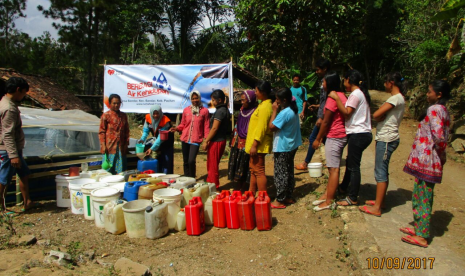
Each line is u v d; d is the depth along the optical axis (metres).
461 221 4.05
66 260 3.26
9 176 4.47
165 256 3.53
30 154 5.95
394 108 3.90
